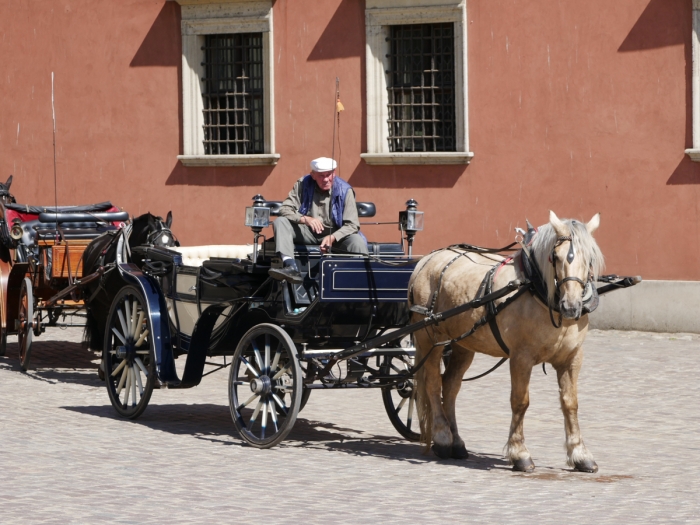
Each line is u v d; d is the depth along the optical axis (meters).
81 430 15.21
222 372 21.34
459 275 13.30
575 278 11.59
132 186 30.56
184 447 14.06
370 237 28.00
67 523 10.11
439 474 12.46
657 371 20.52
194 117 29.81
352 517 10.34
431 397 13.62
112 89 30.67
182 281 15.59
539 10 26.44
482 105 27.03
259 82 29.47
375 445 14.38
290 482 11.97
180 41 29.95
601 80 26.02
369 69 27.83
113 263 18.36
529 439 14.91
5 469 12.57
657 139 25.56
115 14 30.56
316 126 28.58
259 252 14.41
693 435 15.10
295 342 14.36
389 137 28.02
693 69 25.12
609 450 14.03
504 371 21.17
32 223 23.17
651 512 10.58
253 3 28.95
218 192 29.70
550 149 26.48
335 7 28.25
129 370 16.31
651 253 25.69
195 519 10.27
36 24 31.36
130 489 11.57
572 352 12.51
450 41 27.48
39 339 25.73
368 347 13.63
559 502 11.00
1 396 18.03
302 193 14.84
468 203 27.22
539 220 26.66
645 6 25.56
